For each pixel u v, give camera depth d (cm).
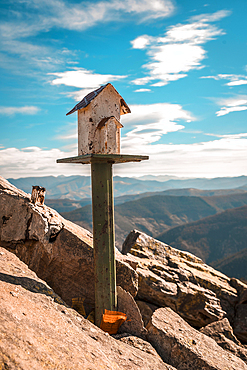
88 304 616
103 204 525
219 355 518
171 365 494
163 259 856
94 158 500
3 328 293
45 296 428
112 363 355
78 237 629
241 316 730
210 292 754
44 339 313
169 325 564
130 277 636
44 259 631
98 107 527
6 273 438
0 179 766
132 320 546
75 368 292
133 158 506
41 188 693
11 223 651
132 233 916
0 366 249
